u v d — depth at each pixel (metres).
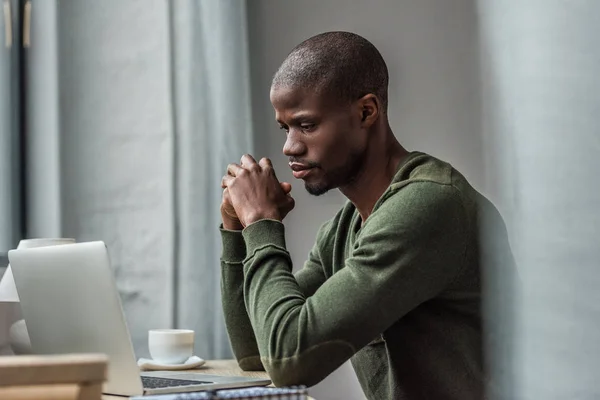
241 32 2.76
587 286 0.69
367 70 1.64
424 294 1.49
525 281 0.74
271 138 2.86
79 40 2.63
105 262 1.25
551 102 0.72
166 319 2.60
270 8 2.89
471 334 1.56
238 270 1.86
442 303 1.57
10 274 1.63
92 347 1.31
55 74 2.58
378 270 1.46
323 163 1.61
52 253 1.32
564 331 0.70
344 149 1.62
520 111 0.75
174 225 2.62
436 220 1.49
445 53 2.46
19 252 1.37
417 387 1.60
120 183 2.62
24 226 2.55
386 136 1.69
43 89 2.58
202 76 2.70
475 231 1.54
